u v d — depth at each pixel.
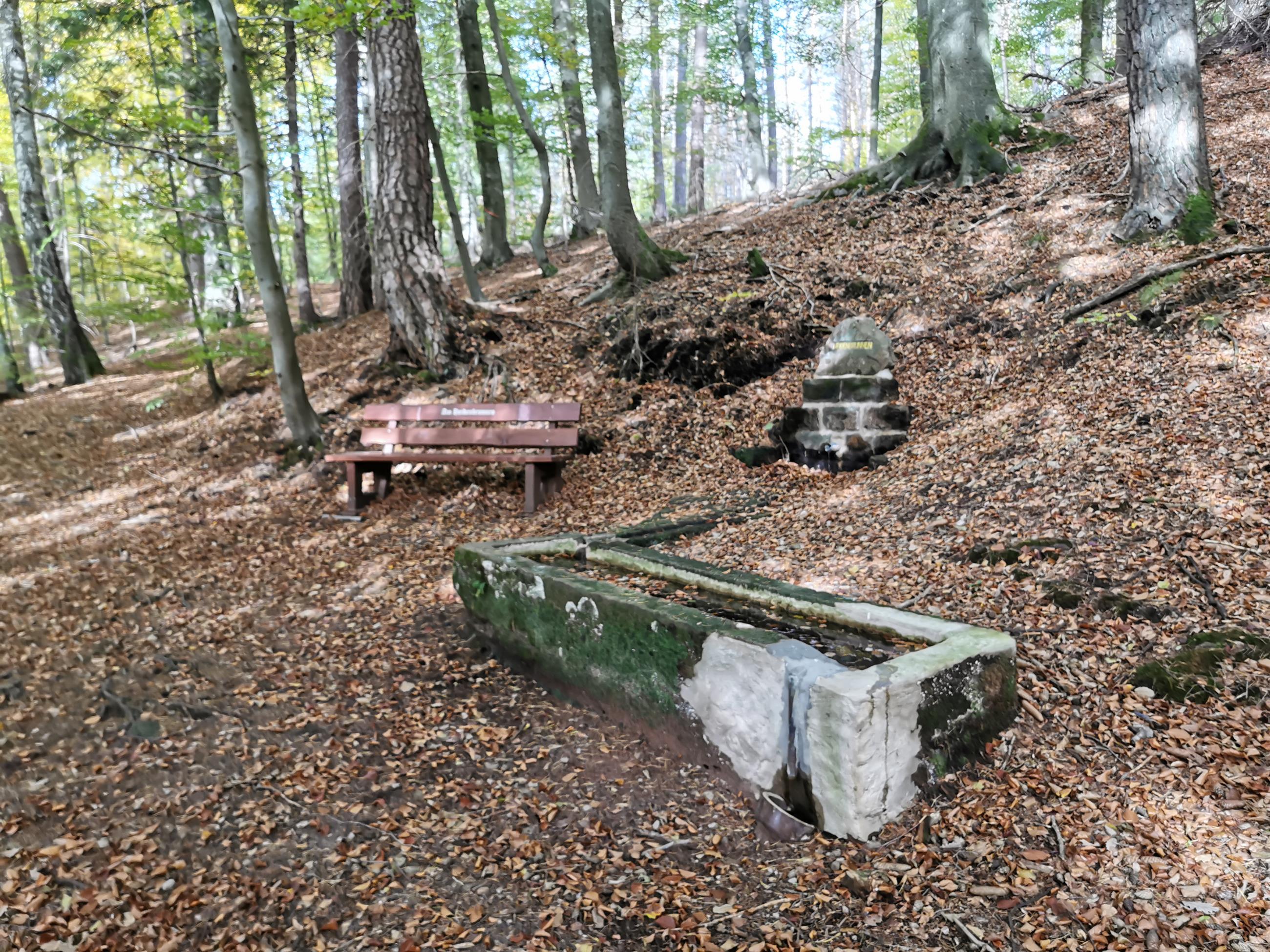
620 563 4.65
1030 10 21.06
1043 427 5.97
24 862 2.93
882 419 7.02
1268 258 6.81
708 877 2.70
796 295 9.62
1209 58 12.89
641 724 3.56
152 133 8.55
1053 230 9.06
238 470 8.12
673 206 28.62
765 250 11.30
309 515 7.07
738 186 34.50
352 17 8.51
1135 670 3.38
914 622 3.30
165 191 10.22
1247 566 3.89
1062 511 4.74
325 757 3.63
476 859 2.92
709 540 5.71
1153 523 4.39
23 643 4.71
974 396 7.25
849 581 4.65
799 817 2.85
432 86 16.91
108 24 12.50
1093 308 7.37
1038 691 3.34
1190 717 3.11
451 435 7.21
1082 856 2.52
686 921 2.49
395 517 6.94
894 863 2.57
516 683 4.25
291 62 14.36
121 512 7.17
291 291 20.73
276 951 2.53
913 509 5.49
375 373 9.66
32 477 8.09
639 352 9.08
